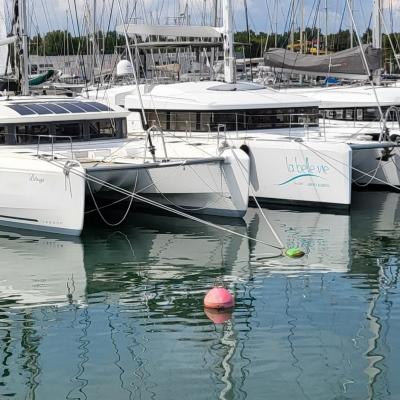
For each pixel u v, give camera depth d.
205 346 7.44
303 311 8.38
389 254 10.80
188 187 12.90
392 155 15.16
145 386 6.57
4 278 9.84
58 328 8.02
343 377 6.68
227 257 10.77
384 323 7.97
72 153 12.37
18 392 6.52
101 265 10.41
